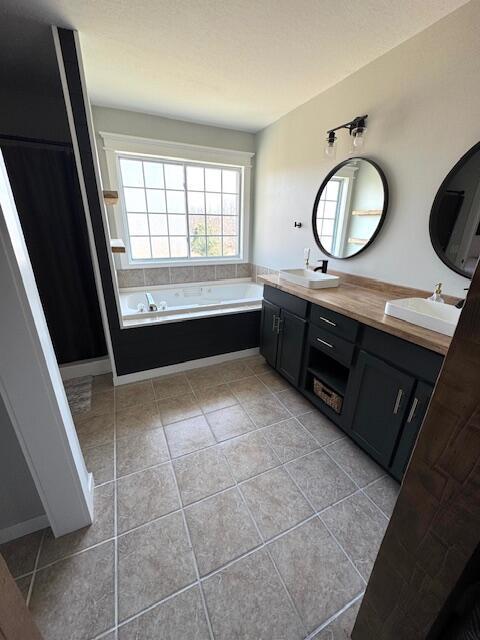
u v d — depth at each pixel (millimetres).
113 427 1807
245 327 2686
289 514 1280
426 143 1541
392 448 1384
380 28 1454
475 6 1254
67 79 1567
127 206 2957
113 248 2033
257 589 1012
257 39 1559
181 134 2850
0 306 810
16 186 1925
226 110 2562
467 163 1374
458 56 1344
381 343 1384
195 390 2229
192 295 3363
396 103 1654
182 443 1685
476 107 1317
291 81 2018
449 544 529
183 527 1213
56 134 2324
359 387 1550
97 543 1141
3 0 1286
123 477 1447
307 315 1917
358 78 1866
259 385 2314
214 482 1432
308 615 949
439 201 1500
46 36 1583
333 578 1050
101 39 1573
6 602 504
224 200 3385
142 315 2344
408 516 611
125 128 2631
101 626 910
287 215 2824
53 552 1104
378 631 747
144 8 1339
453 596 549
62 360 2365
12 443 1015
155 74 1939
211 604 969
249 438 1735
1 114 2176
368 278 2016
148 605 961
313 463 1562
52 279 2172
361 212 1975
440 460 526
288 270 2477
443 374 500
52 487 1066
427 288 1650
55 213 2066
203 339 2516
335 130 1943
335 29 1467
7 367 865
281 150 2781
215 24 1442
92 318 2387
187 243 3330
